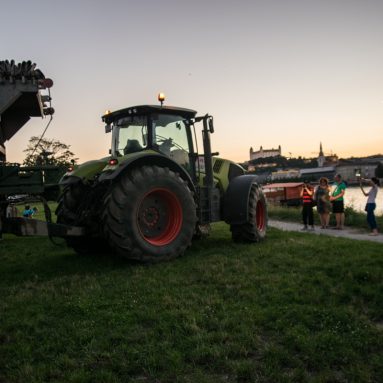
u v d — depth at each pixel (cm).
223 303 421
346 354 311
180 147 730
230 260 615
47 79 558
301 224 1349
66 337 354
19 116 634
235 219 759
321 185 1168
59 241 954
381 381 281
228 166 864
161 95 688
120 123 725
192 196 681
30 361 314
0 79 539
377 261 558
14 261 727
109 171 595
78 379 284
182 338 344
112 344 340
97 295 464
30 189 569
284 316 381
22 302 455
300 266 555
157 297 448
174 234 646
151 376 290
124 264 627
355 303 418
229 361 303
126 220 591
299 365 299
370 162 14812
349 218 1258
